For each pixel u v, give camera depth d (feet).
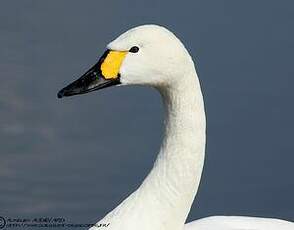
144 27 31.40
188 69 31.65
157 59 31.22
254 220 35.50
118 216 32.45
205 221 35.06
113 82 31.45
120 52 31.40
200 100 32.09
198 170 32.55
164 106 32.50
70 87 31.45
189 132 32.19
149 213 32.40
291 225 35.76
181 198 32.50
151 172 32.81
